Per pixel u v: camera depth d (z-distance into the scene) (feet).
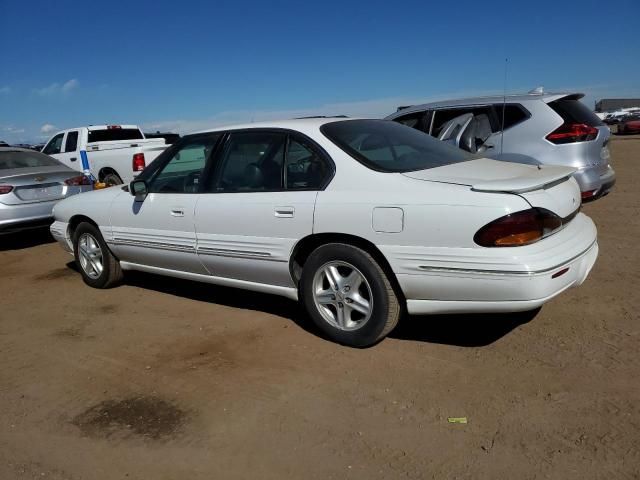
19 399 11.44
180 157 15.43
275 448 9.23
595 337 12.27
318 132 12.88
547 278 10.18
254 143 13.82
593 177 20.93
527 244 10.30
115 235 16.98
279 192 12.98
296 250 12.74
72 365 12.87
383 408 10.15
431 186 11.03
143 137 45.80
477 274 10.38
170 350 13.29
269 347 13.00
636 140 91.09
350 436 9.40
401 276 11.20
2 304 17.90
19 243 28.37
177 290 17.95
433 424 9.55
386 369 11.57
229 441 9.51
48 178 26.30
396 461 8.69
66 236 19.13
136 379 11.94
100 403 11.06
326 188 12.21
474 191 10.57
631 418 9.31
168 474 8.78
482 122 22.84
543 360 11.43
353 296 12.17
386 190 11.41
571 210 11.54
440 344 12.52
